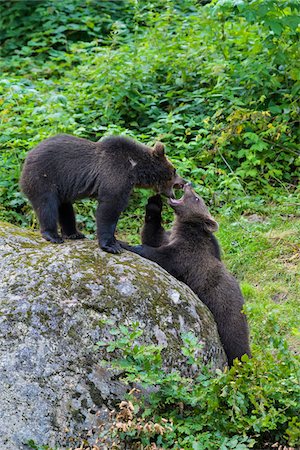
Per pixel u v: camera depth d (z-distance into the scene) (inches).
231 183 657.0
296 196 664.4
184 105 741.3
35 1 1054.4
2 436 343.6
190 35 830.5
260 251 587.8
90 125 711.7
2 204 640.4
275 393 378.6
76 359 363.9
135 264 408.5
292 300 537.3
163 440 361.7
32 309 370.0
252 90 728.3
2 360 356.5
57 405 352.8
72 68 909.2
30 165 451.2
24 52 965.2
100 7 1043.3
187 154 696.4
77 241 438.3
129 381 366.9
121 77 740.0
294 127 717.3
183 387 368.5
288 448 357.1
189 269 454.6
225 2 703.1
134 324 367.2
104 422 356.5
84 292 381.1
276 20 692.7
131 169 459.5
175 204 478.0
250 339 471.2
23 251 407.8
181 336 385.1
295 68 715.4
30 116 709.9
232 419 366.0
